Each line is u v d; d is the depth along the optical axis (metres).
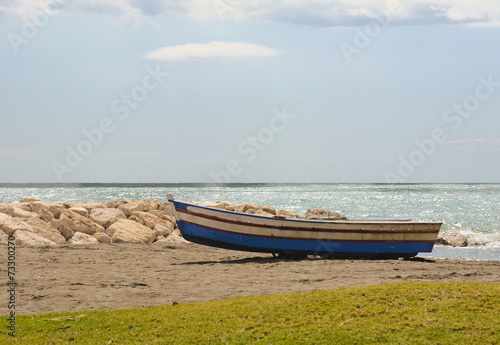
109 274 14.68
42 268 15.29
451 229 36.75
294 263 16.95
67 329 8.91
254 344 8.16
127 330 8.86
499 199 84.06
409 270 15.25
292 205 65.50
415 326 8.59
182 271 15.38
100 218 26.22
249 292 11.99
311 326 8.77
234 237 18.42
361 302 9.79
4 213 24.06
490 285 10.66
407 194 112.12
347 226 18.55
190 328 8.85
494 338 8.03
